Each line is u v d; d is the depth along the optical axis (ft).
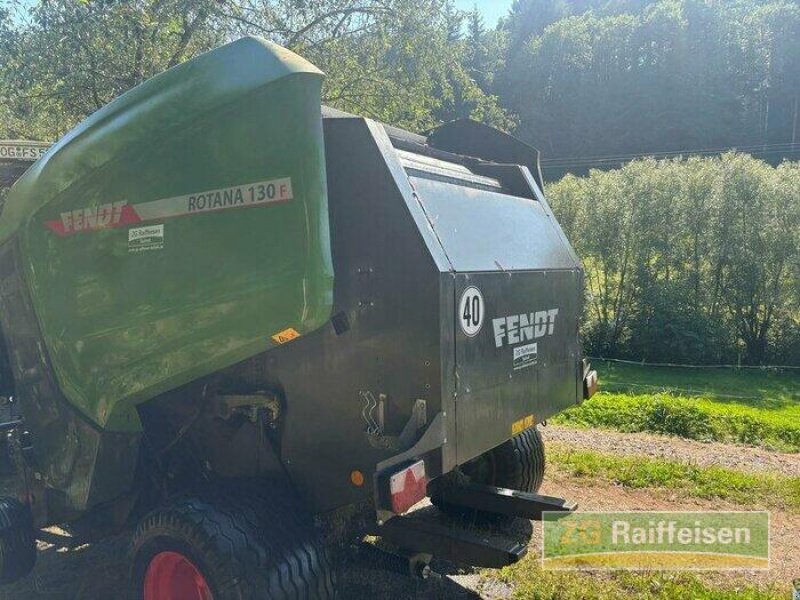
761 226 58.03
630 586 13.10
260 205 9.29
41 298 11.64
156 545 9.98
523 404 11.89
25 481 12.86
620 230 62.34
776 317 59.21
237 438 10.91
